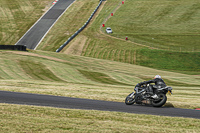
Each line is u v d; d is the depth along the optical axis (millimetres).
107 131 9414
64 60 60500
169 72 60312
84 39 95000
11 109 12570
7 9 124375
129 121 11453
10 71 43781
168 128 10461
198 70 67000
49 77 42312
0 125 9492
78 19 116812
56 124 10133
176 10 123125
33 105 14297
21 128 9305
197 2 129875
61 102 15992
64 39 95312
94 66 57719
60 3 135500
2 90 20203
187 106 16375
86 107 14727
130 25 110875
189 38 94750
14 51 63188
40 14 120375
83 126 10039
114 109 14445
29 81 28859
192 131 10109
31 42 92000
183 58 75250
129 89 27328
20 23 109438
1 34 97750
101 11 126750
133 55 78875
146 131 9695
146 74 53031
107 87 28375
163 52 80000
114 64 64438
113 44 89938
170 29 105250
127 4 134125
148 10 125188
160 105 14930
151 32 102750
